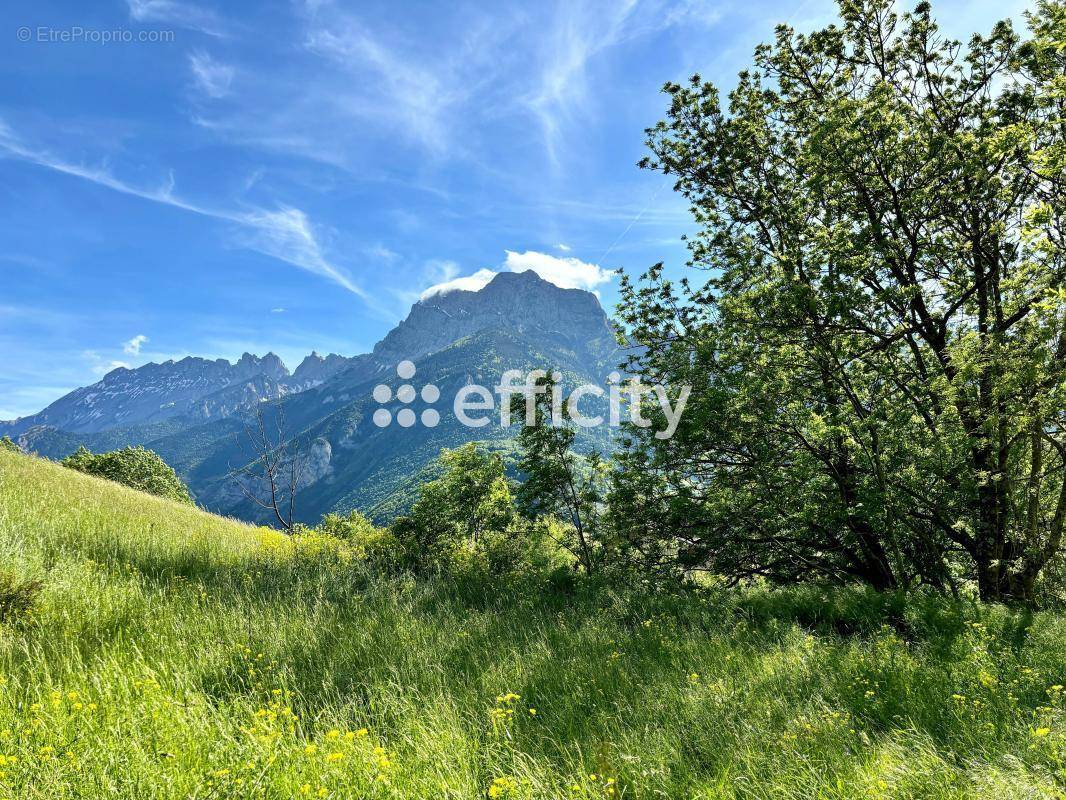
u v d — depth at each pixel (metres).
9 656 4.27
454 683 5.00
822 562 13.38
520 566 13.00
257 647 5.43
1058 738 3.43
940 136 11.28
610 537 13.54
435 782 3.10
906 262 12.35
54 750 2.80
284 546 12.16
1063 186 11.00
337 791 2.80
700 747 3.86
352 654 5.57
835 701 4.61
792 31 13.79
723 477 12.77
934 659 5.75
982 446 10.84
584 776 3.24
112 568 7.57
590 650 6.32
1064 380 9.02
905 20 12.77
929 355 12.74
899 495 10.75
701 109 14.48
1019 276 10.24
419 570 11.50
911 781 3.07
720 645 6.47
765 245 14.29
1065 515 10.48
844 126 11.75
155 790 2.66
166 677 4.26
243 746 3.06
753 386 11.51
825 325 11.60
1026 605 9.12
